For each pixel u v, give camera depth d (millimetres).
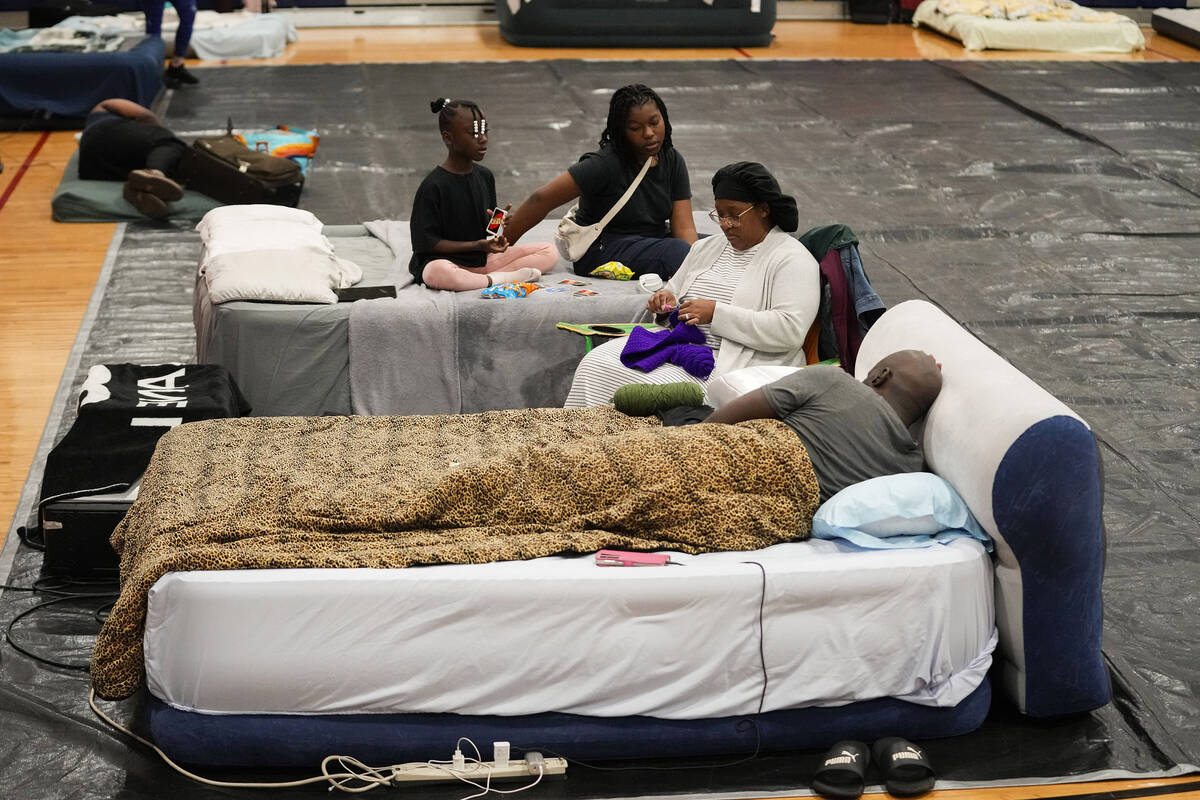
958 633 3068
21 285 6340
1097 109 10289
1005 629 3172
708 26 12703
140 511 3367
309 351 4656
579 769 3023
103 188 7398
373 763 2977
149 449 3842
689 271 4559
